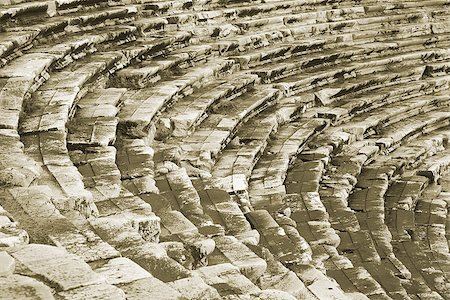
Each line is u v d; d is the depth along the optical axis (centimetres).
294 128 1953
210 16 2312
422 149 2134
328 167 1881
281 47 2361
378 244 1567
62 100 1369
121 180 1249
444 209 1866
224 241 1056
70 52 1628
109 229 912
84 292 669
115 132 1359
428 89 2570
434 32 2927
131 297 705
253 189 1559
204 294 784
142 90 1723
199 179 1395
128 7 2050
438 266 1572
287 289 996
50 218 865
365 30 2766
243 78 2047
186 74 1917
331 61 2481
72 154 1261
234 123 1744
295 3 2644
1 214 842
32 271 698
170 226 1072
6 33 1573
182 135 1628
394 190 1908
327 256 1330
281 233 1264
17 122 1205
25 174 1001
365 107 2277
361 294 1201
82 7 1930
